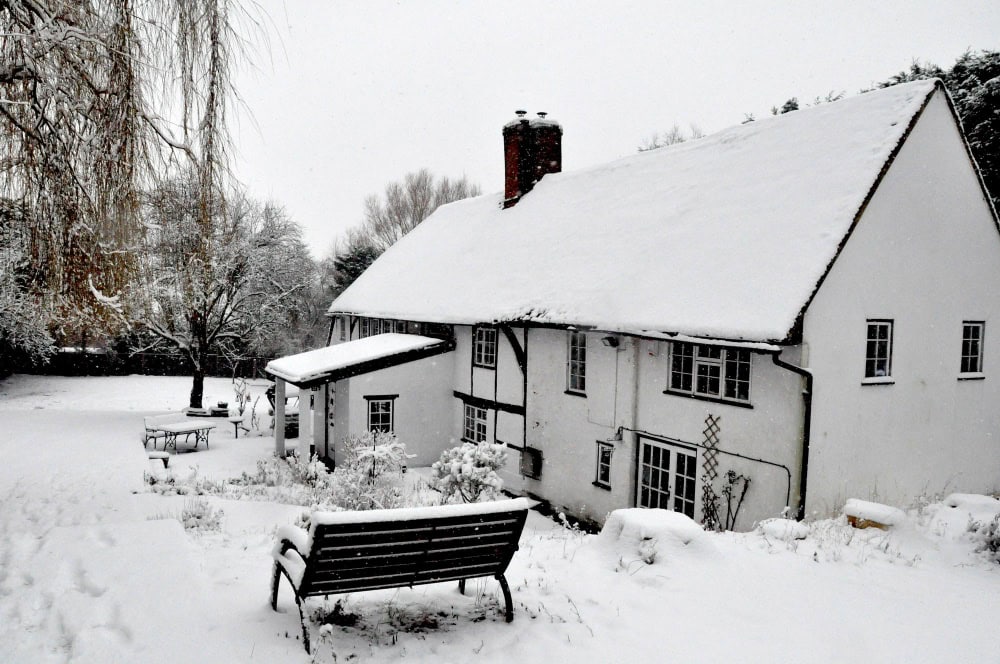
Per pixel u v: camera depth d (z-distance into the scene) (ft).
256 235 92.79
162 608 14.19
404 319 64.59
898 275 33.94
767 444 31.22
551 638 13.47
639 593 16.02
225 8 26.03
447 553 13.79
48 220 25.48
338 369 54.60
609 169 58.08
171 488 35.12
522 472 48.37
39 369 123.85
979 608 16.63
